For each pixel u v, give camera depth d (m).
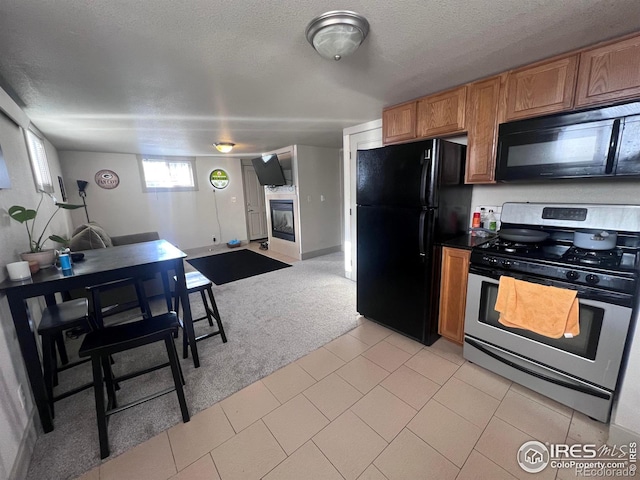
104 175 5.00
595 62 1.58
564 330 1.55
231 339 2.52
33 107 2.35
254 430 1.57
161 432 1.57
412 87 2.21
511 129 1.89
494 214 2.42
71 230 4.44
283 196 5.49
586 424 1.55
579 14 1.31
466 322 2.05
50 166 3.56
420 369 2.04
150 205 5.52
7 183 1.67
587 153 1.61
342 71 1.89
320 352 2.29
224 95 2.28
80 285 1.62
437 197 2.09
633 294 1.36
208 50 1.56
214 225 6.38
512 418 1.60
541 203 2.03
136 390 1.91
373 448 1.44
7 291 1.40
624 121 1.48
